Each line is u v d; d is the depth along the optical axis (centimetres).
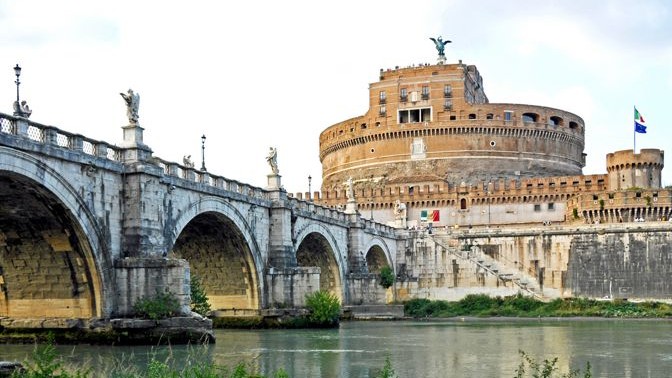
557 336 5909
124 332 4441
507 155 13912
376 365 3847
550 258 10112
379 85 14600
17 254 4553
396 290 10275
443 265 10169
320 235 7919
